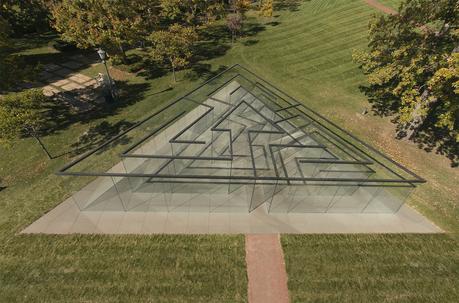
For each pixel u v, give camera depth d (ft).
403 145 80.33
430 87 63.26
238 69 98.02
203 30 151.43
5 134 63.67
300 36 143.02
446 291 49.16
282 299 47.75
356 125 87.92
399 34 79.51
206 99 79.71
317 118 90.33
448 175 71.00
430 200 64.54
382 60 82.43
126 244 54.54
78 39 95.35
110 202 60.85
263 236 56.39
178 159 63.72
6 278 49.73
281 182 60.49
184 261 52.24
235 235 56.39
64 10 99.14
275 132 64.34
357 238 56.65
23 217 59.57
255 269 51.42
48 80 109.09
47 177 70.18
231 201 61.72
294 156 65.92
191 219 58.65
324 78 111.45
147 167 62.44
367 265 52.42
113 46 99.96
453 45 71.56
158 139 68.90
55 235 56.08
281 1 191.31
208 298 47.57
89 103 97.30
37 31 142.20
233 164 64.13
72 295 47.55
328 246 55.16
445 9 69.15
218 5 141.90
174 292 48.14
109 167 67.05
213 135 68.69
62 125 87.81
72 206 61.26
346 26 148.05
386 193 63.05
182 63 102.99
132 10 102.73
